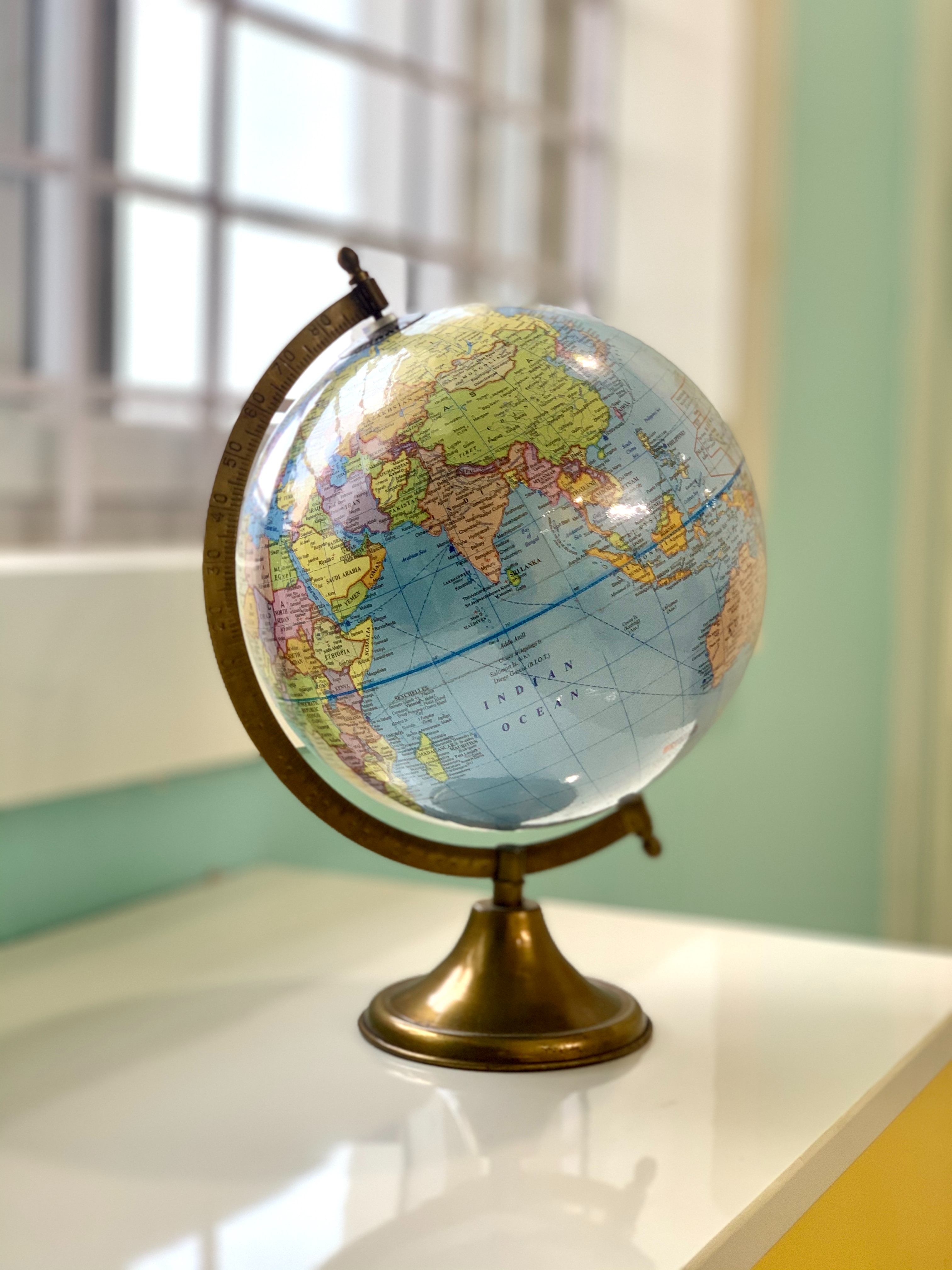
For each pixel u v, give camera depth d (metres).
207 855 1.06
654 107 1.68
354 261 0.73
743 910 1.74
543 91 1.63
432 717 0.65
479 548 0.63
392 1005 0.76
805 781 1.85
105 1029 0.77
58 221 1.10
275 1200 0.61
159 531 1.20
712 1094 0.70
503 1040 0.72
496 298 1.57
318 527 0.65
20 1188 0.62
